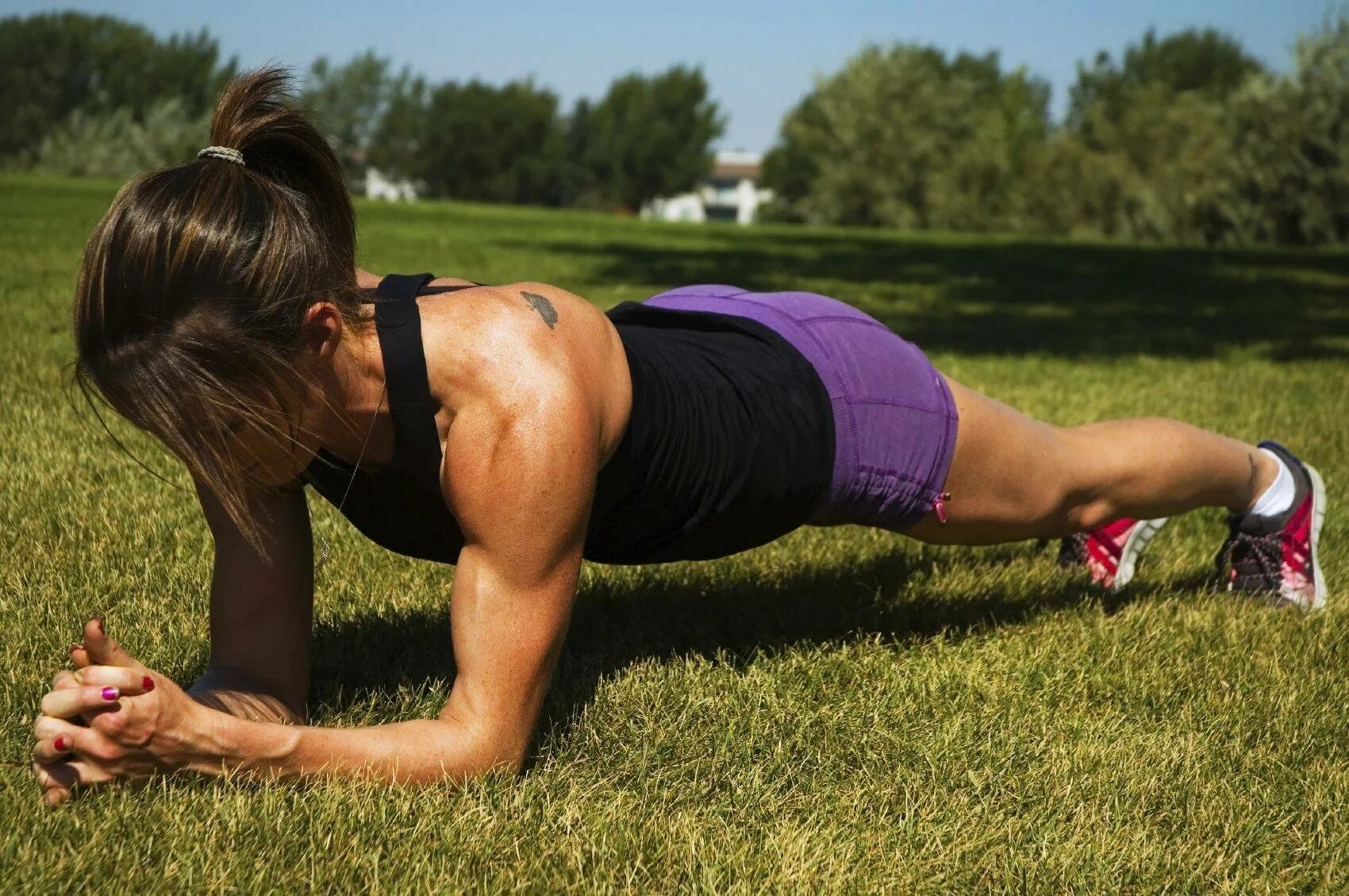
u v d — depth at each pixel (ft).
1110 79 231.91
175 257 5.23
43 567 9.55
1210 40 230.27
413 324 5.98
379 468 6.31
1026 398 19.74
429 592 9.72
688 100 255.91
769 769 7.00
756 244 68.64
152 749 5.84
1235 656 9.05
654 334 7.73
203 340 5.25
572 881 5.75
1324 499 10.53
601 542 7.37
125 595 9.12
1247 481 10.06
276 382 5.45
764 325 8.00
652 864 5.90
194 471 5.58
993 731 7.61
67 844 5.55
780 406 7.56
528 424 5.98
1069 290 43.57
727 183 315.58
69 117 173.37
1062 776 7.04
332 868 5.60
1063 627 9.58
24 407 15.21
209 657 7.69
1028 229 135.44
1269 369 24.40
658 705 7.70
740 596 10.12
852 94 145.48
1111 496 9.15
